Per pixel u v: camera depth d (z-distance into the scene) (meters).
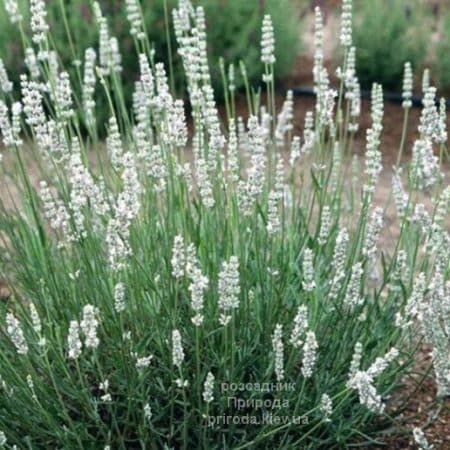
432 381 1.15
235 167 1.00
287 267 1.04
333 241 1.10
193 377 0.98
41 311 1.03
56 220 0.98
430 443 1.05
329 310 1.03
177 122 0.97
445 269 1.02
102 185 1.04
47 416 0.93
